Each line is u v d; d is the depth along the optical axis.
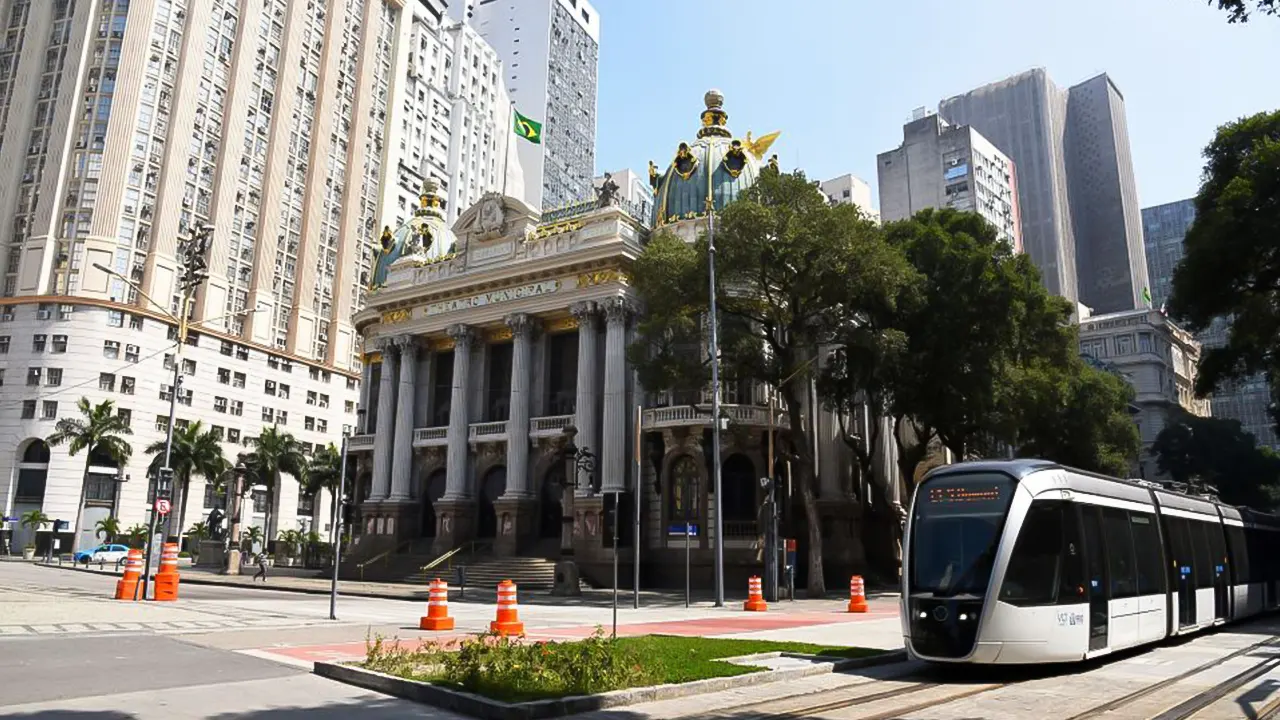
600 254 50.38
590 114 182.25
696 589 45.69
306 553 61.75
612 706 11.96
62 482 74.56
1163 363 110.06
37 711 10.32
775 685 14.29
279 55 97.56
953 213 49.59
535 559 47.75
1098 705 12.34
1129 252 156.62
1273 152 32.03
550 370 54.88
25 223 80.06
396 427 58.66
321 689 12.55
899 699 12.88
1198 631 23.61
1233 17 14.55
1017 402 45.94
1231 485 83.38
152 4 84.50
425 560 52.50
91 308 76.81
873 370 41.50
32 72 83.38
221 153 88.56
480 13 173.88
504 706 10.77
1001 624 14.95
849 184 123.81
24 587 34.19
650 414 48.53
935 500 16.64
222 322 87.06
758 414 47.53
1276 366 39.50
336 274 102.44
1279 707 11.99
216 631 19.75
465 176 138.88
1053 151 149.50
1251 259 33.78
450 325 57.22
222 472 75.06
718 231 40.00
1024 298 45.84
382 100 114.38
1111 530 18.11
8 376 75.81
